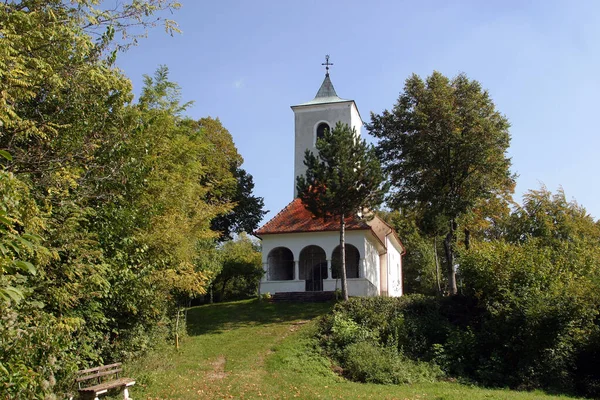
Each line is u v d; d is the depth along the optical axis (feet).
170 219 54.90
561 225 119.75
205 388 48.55
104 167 38.09
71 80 36.63
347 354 63.82
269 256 105.60
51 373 26.27
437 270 131.64
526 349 63.21
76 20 35.53
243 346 67.46
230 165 148.05
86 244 35.68
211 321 84.64
